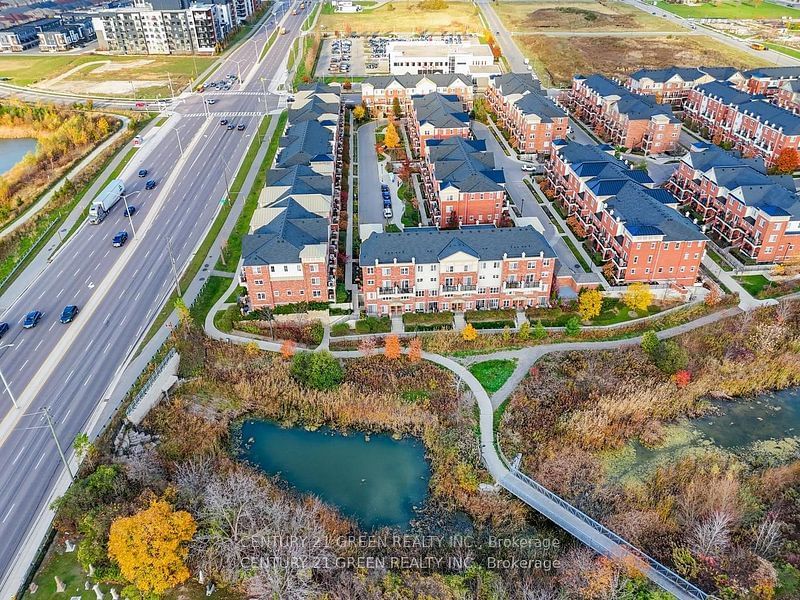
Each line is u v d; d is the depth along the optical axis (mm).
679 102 199000
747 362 97062
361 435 87875
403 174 156875
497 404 90312
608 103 179000
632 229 109188
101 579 65250
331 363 92625
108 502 71125
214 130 187875
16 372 93125
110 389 90125
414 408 90000
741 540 72188
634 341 101625
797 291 111938
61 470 77938
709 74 196500
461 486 78188
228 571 66875
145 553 61812
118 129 189125
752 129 164875
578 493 77750
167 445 82875
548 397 91562
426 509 77000
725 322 104625
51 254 123438
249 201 144000
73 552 68938
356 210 142250
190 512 70438
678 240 108125
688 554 68562
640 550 69312
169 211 140125
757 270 117250
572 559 68938
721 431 88000
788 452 84625
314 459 84188
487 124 191375
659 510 75000
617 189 123438
